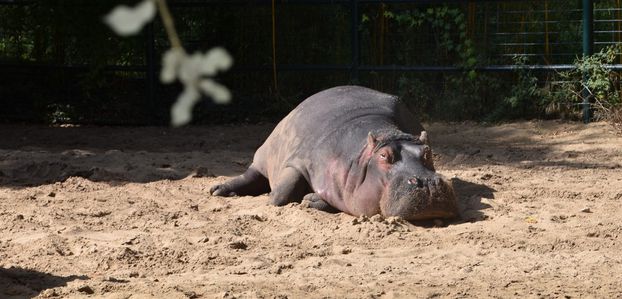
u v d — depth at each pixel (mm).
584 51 47781
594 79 47125
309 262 21734
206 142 45688
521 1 49094
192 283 19281
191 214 27641
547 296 18219
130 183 33500
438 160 38594
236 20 52719
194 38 53000
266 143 32156
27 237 24516
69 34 52000
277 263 21594
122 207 28969
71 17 51312
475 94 50406
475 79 50500
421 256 22281
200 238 24281
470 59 49688
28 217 27250
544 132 45656
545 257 22125
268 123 51531
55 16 51500
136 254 22375
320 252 22797
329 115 29703
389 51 52688
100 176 34375
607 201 29234
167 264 21672
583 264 21219
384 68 50688
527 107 49594
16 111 52938
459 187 31516
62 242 23750
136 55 52719
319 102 31094
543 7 50250
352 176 26625
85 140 46688
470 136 45938
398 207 25109
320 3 51156
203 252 22531
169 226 26047
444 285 19109
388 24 52531
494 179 33406
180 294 18000
